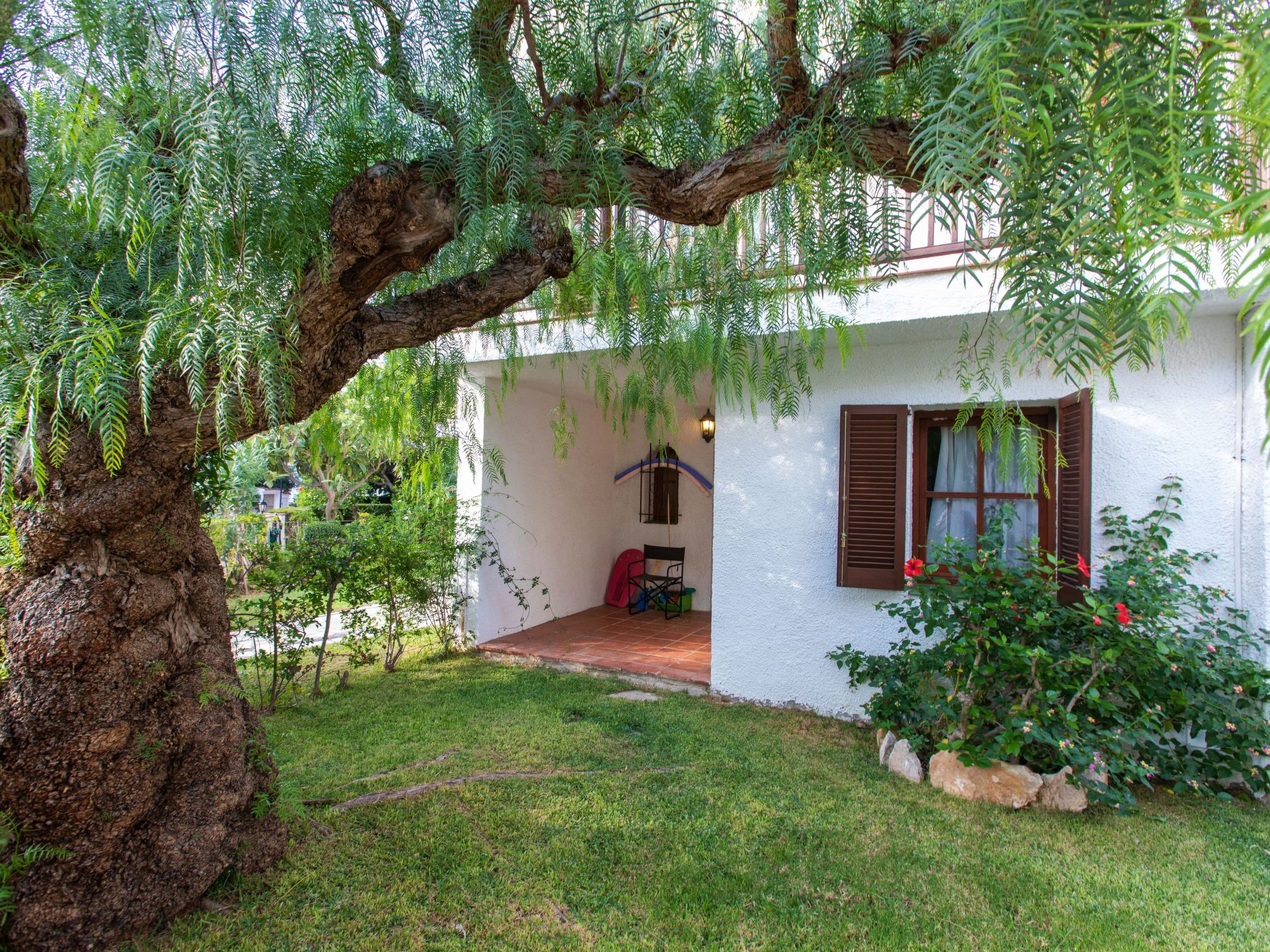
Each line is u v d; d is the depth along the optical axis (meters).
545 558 6.70
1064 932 2.16
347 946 2.00
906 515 3.93
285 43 1.58
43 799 1.77
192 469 2.10
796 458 4.33
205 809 2.10
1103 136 0.73
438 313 2.19
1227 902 2.33
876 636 4.09
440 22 1.78
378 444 3.57
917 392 3.98
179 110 1.50
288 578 4.25
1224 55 0.65
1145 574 3.13
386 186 1.74
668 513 7.80
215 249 1.51
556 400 6.75
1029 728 2.90
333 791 2.96
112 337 1.44
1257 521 3.21
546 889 2.32
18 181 1.77
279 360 1.68
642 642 5.89
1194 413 3.39
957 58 1.32
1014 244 0.85
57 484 1.75
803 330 2.52
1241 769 3.09
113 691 1.88
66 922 1.80
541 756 3.44
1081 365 0.87
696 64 2.06
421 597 5.11
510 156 1.81
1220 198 0.63
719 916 2.21
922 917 2.22
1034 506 3.82
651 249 2.32
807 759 3.48
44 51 1.63
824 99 1.75
